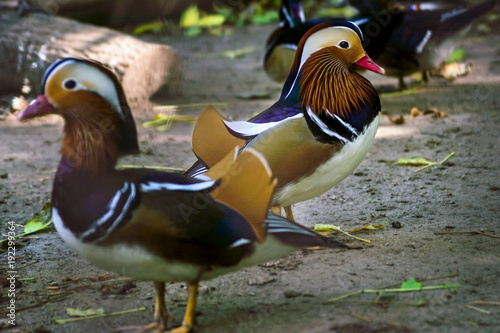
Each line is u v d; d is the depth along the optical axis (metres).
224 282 7.47
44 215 9.61
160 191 5.89
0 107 15.25
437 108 14.45
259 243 6.01
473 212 9.20
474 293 6.90
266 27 23.66
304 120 7.88
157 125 14.11
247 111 14.66
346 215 9.41
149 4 22.23
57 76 5.98
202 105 15.25
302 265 7.79
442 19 14.62
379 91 16.02
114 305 7.17
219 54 20.23
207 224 5.93
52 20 16.72
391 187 10.37
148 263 5.94
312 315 6.60
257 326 6.46
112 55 14.92
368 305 6.74
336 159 8.00
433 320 6.40
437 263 7.63
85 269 8.19
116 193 5.83
